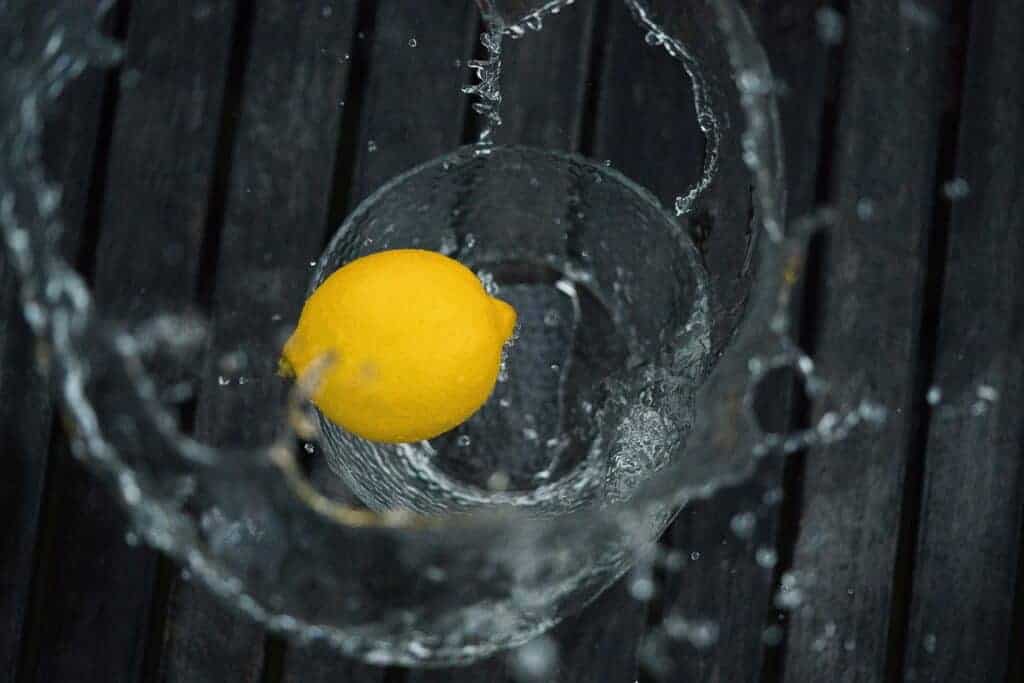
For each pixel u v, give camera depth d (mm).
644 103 1457
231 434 1430
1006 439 1468
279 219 1444
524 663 1435
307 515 1324
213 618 1431
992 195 1472
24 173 1292
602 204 1361
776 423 1458
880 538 1458
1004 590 1464
